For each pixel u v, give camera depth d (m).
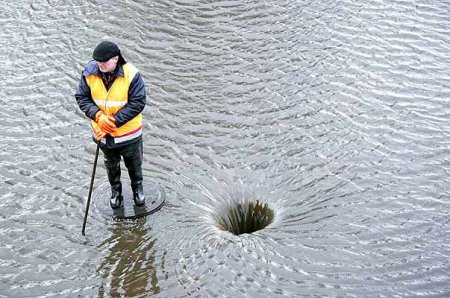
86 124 8.14
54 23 10.37
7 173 7.27
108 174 6.56
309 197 6.98
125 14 10.63
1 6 10.88
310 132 7.98
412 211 6.73
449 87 8.79
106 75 6.07
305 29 10.24
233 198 7.05
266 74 9.12
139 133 6.37
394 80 8.97
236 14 10.66
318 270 6.02
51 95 8.67
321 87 8.84
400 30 10.20
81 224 6.57
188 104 8.49
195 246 6.30
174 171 7.37
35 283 5.88
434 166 7.38
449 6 10.93
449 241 6.34
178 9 10.80
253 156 7.59
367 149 7.67
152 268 6.04
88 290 5.80
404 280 5.89
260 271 6.00
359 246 6.30
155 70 9.19
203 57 9.50
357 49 9.70
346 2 11.05
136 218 6.65
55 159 7.51
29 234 6.44
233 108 8.42
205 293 5.75
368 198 6.93
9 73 9.12
